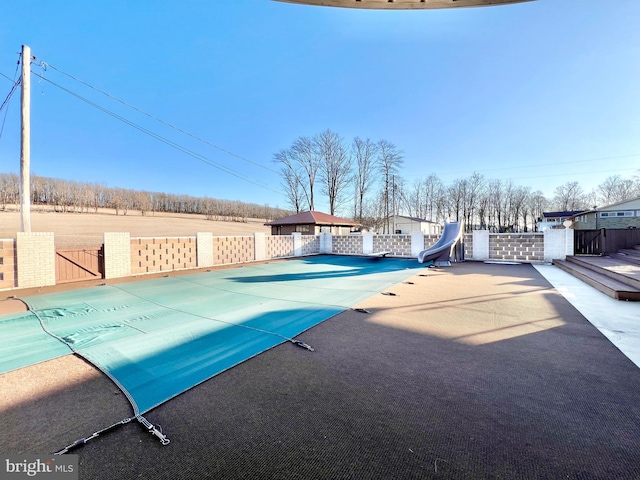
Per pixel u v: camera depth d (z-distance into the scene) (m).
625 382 2.36
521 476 1.44
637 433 1.75
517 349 3.08
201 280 7.99
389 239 15.13
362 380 2.46
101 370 2.66
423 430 1.80
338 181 33.44
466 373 2.56
